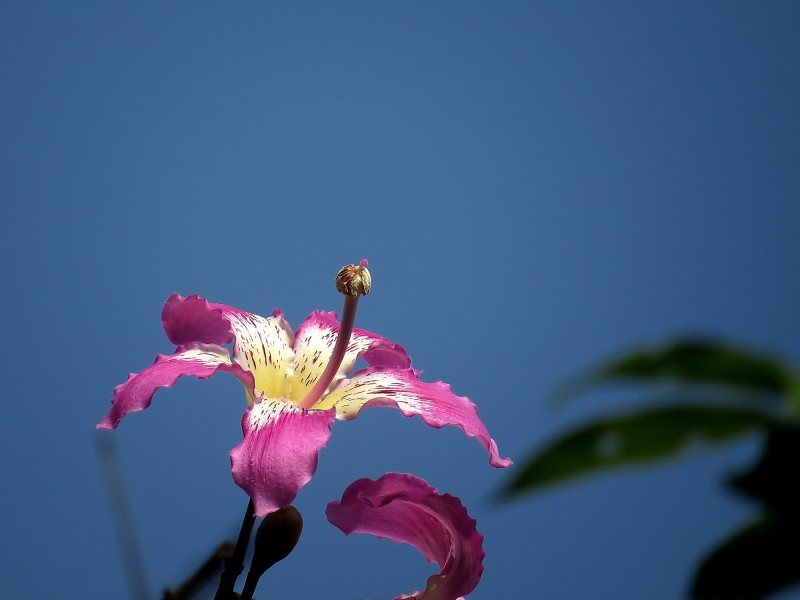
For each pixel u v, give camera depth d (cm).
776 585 89
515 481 90
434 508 153
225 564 151
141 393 154
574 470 90
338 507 154
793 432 86
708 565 91
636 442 89
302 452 151
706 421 87
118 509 146
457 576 153
